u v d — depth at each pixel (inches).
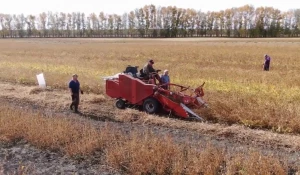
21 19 6141.7
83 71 836.0
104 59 1291.8
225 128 378.0
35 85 687.1
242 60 1235.9
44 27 6186.0
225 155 297.9
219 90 572.1
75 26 6156.5
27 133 358.0
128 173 280.4
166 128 394.3
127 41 3474.4
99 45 2503.7
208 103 468.4
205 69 902.4
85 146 320.5
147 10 5403.5
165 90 446.0
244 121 398.9
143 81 479.2
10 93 587.2
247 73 810.2
